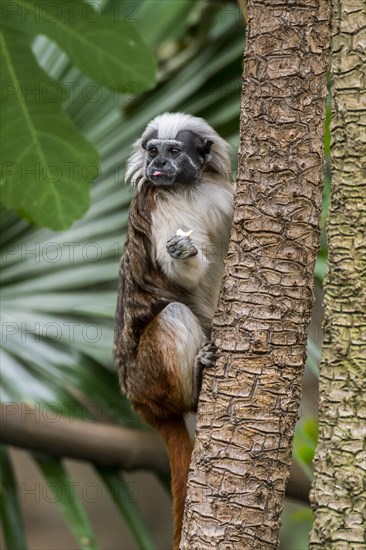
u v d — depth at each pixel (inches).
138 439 402.6
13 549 383.9
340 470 224.5
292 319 248.8
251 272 250.2
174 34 446.6
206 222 361.7
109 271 413.4
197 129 369.7
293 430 251.0
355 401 225.3
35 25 339.6
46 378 386.3
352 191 230.1
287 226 248.7
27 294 411.5
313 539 226.8
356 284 227.9
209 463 248.2
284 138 249.0
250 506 244.5
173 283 363.6
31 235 425.4
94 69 349.1
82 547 376.2
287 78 248.8
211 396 252.2
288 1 249.0
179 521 338.3
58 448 395.2
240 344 249.6
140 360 358.0
